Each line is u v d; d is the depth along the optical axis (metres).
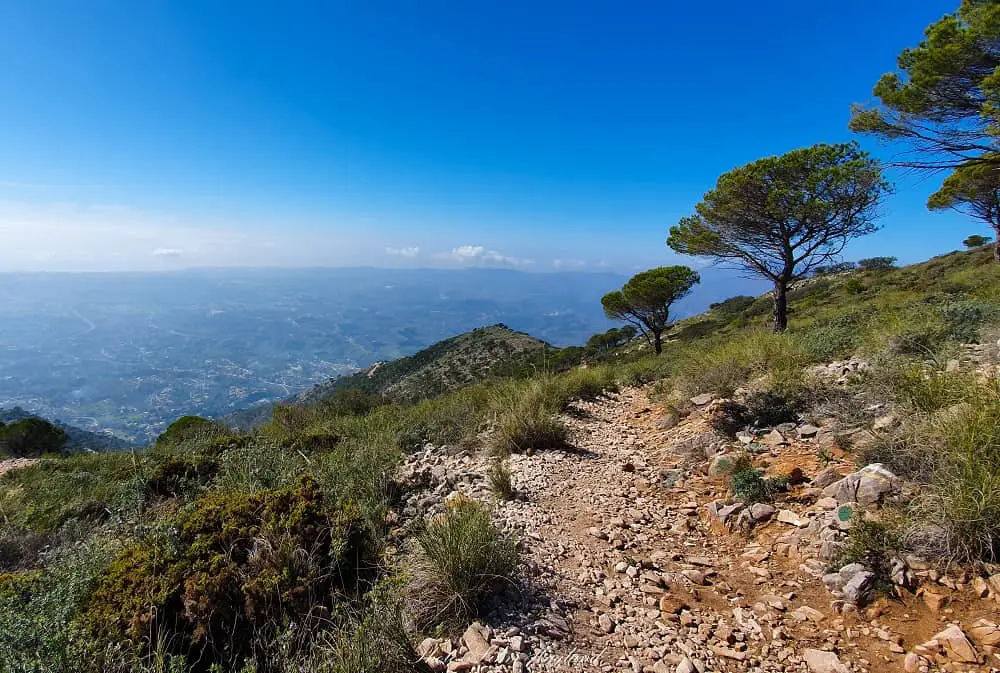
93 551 3.61
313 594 3.11
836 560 3.26
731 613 3.07
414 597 3.05
